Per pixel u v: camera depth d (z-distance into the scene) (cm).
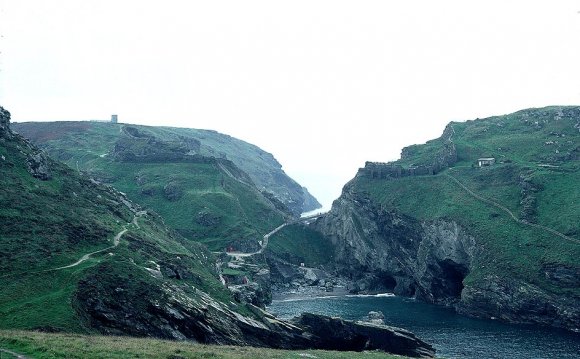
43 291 8406
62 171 14500
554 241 18650
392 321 17188
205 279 12700
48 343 5469
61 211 11662
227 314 10862
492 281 18300
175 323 9175
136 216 15575
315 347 12375
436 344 13875
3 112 13100
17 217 10331
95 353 5281
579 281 16975
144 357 5400
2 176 11575
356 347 13000
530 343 13962
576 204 19962
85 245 10675
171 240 15238
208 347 7319
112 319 8531
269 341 11294
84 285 8769
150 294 9350
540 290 17262
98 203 14088
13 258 9038
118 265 9731
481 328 16100
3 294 8038
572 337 14775
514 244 19262
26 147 13175
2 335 5666
